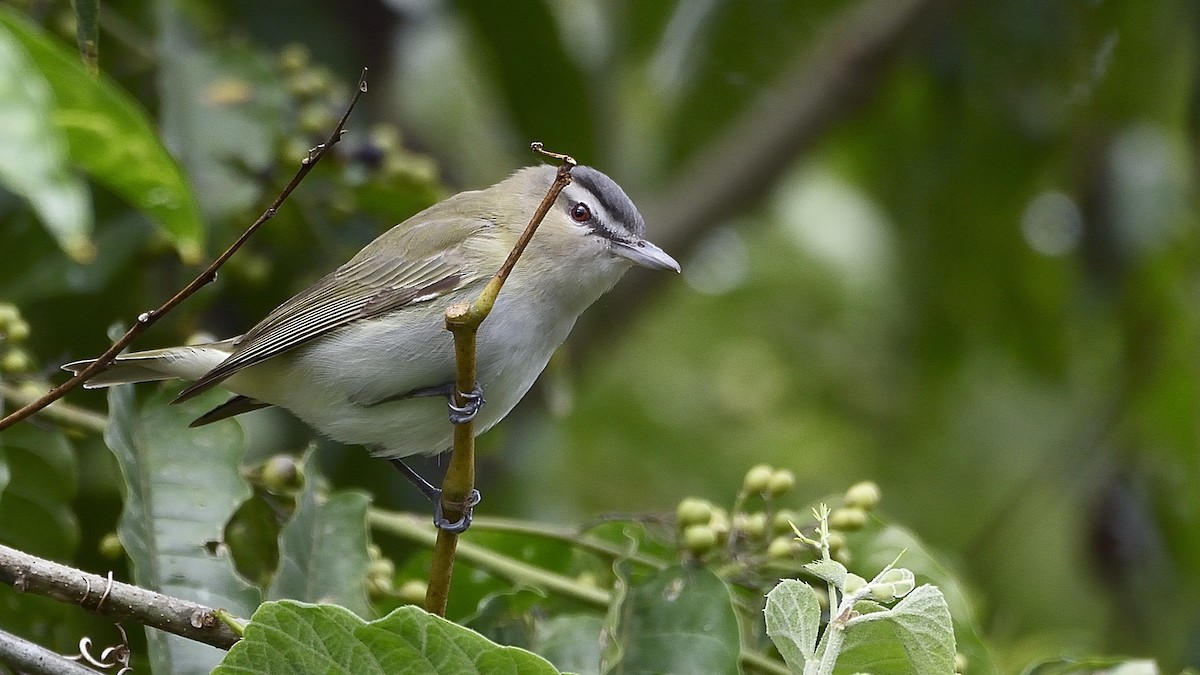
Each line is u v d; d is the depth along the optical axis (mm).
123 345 6984
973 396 17172
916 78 16609
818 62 15875
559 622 8438
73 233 6355
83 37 7695
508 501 12859
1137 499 15359
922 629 6188
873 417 17297
